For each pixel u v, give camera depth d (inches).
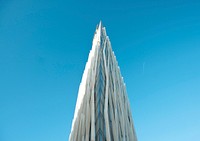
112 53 2854.3
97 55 2561.5
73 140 1742.1
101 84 2140.7
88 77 2289.6
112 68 2468.0
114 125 1777.8
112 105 1963.6
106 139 1672.0
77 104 2348.7
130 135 1924.2
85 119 1834.4
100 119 1804.9
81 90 2468.0
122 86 2432.3
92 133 1686.8
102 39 3046.3
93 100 1956.2
